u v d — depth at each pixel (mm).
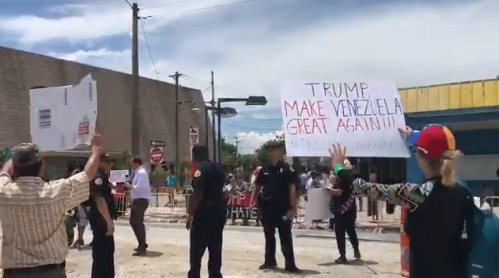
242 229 16969
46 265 4074
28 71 42531
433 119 16500
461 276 3447
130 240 14211
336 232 10336
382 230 15906
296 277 9094
